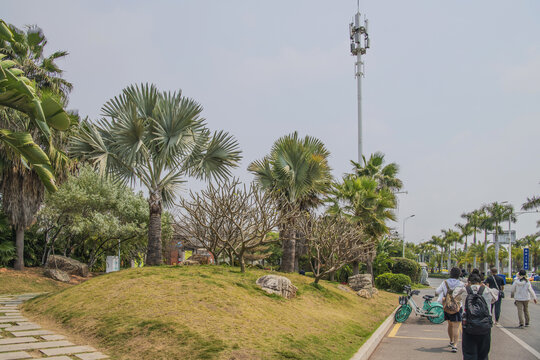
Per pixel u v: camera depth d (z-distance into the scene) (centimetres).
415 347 890
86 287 1122
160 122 1611
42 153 648
